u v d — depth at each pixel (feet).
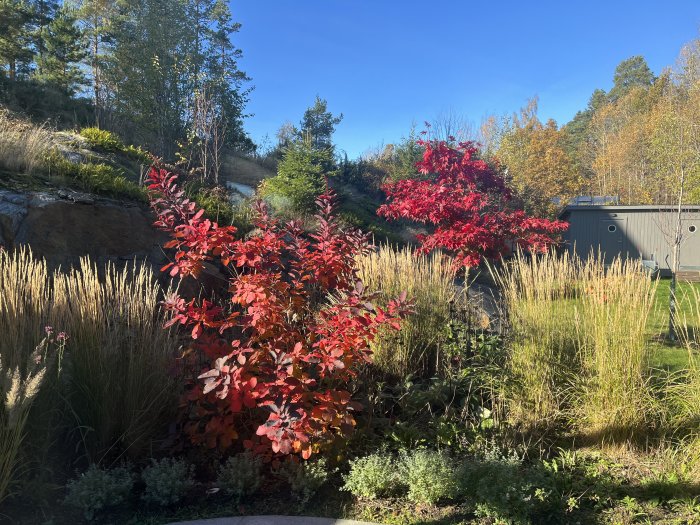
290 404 10.18
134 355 11.37
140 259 21.45
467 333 15.49
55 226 18.93
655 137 71.56
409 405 12.83
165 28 58.39
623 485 10.21
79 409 10.55
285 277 15.03
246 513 9.40
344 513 9.47
